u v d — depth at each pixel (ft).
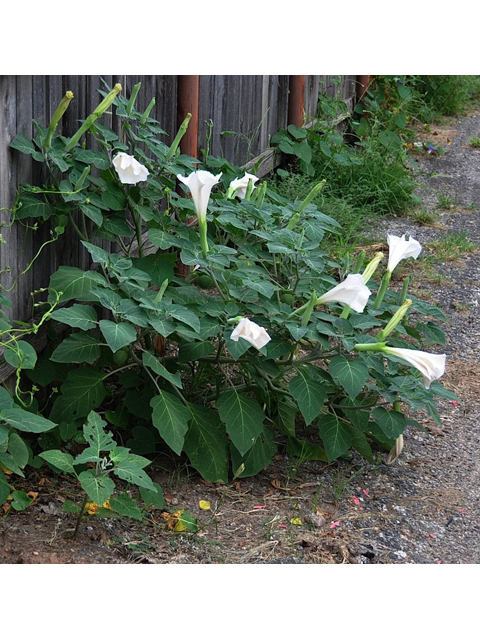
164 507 11.19
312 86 27.61
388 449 13.34
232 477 12.31
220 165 16.25
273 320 11.39
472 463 13.33
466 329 18.13
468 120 36.11
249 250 12.78
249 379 13.14
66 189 11.51
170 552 10.25
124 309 10.88
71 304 12.68
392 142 27.76
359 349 11.11
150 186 13.16
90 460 9.58
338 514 11.54
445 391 11.82
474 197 26.89
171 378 11.15
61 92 12.18
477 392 15.61
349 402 12.98
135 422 13.16
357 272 12.50
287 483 12.23
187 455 12.09
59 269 11.43
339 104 28.55
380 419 11.61
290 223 12.64
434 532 11.41
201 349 11.88
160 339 12.77
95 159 11.91
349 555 10.59
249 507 11.51
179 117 16.90
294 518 11.21
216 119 19.40
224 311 11.55
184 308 11.14
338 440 12.00
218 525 10.99
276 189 22.52
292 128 24.26
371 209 24.34
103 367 12.67
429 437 14.01
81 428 12.10
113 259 11.47
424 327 12.75
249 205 12.57
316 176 25.27
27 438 12.03
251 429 11.66
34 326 10.45
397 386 11.62
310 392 11.47
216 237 14.34
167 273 12.62
